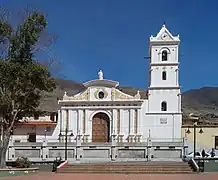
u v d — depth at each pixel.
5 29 40.81
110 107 69.44
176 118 68.44
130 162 51.00
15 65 40.03
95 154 60.12
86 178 34.50
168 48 70.69
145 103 69.31
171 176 36.69
